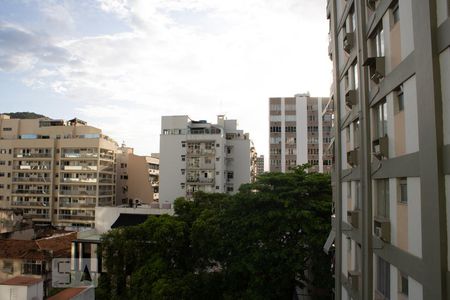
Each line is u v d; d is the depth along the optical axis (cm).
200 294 2209
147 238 2333
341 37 1542
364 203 1118
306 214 1923
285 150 6662
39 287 1641
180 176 5781
